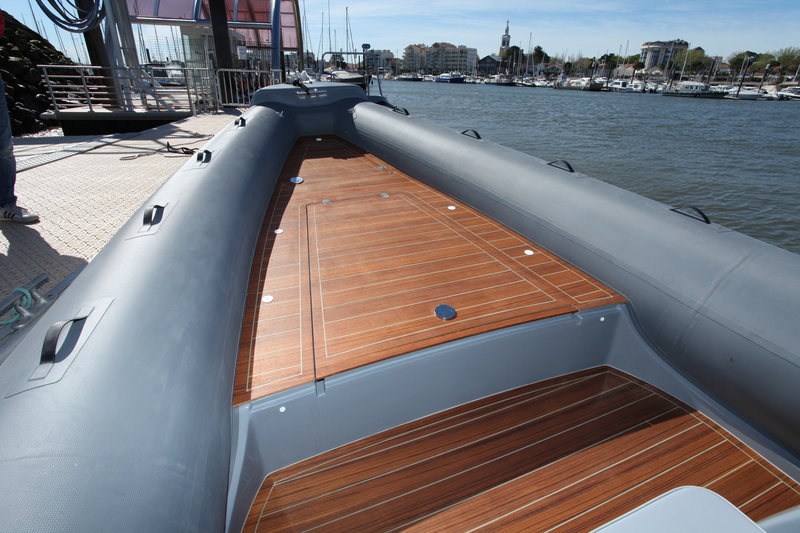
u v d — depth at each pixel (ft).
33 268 6.45
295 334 4.55
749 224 29.14
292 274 5.73
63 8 15.87
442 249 6.62
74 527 2.10
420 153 9.50
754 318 4.46
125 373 2.90
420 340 4.48
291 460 4.08
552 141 55.31
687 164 44.29
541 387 5.22
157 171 12.00
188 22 32.63
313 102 12.77
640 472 4.19
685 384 5.02
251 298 5.17
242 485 3.48
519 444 4.44
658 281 5.26
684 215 5.81
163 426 2.80
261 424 3.76
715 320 4.71
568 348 5.28
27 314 5.16
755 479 4.17
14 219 8.04
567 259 6.40
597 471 4.18
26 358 2.95
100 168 12.26
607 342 5.54
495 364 4.85
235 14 33.60
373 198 8.55
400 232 7.13
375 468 4.11
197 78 28.27
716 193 34.94
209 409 3.26
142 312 3.41
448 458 4.25
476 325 4.77
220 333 3.95
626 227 5.83
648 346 5.38
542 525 3.68
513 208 7.31
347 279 5.65
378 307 5.07
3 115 7.71
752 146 56.13
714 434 4.63
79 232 7.78
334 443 4.25
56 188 10.29
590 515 3.78
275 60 32.30
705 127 75.10
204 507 2.75
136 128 22.45
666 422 4.77
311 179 9.45
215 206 5.48
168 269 3.99
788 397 4.15
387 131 10.74
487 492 3.93
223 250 4.90
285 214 7.62
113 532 2.19
